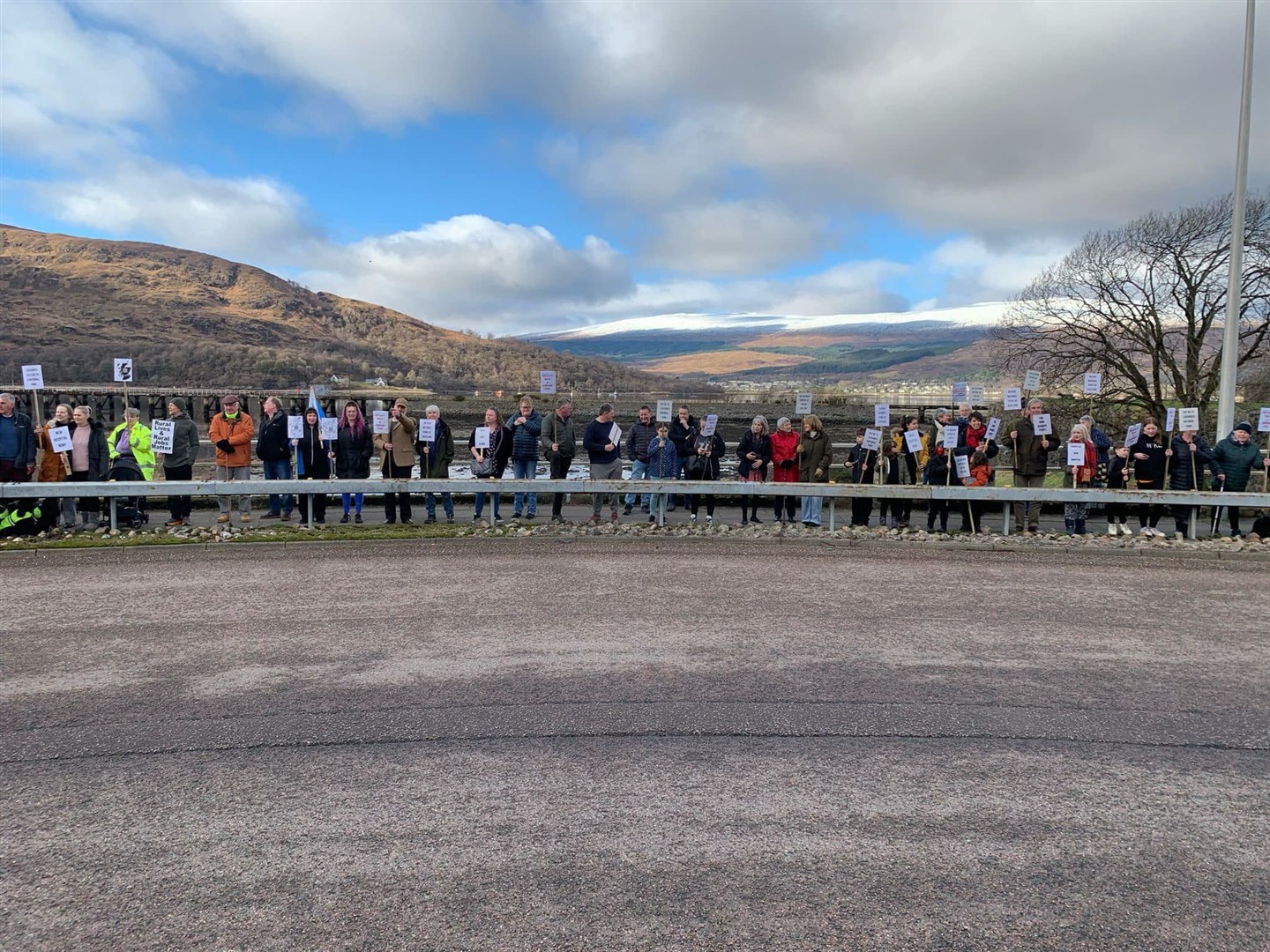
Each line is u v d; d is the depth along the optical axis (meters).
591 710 5.11
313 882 3.26
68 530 11.16
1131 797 4.05
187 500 12.48
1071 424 22.02
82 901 3.13
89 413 11.74
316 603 7.75
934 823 3.77
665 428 13.12
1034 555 10.57
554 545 10.74
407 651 6.26
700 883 3.28
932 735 4.77
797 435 12.96
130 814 3.81
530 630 6.85
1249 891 3.27
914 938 2.95
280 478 12.81
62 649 6.30
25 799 3.95
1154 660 6.21
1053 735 4.80
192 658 6.09
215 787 4.07
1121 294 24.78
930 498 11.70
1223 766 4.41
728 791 4.06
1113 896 3.23
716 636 6.71
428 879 3.29
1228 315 13.88
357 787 4.07
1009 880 3.33
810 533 11.45
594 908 3.11
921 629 7.00
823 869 3.39
